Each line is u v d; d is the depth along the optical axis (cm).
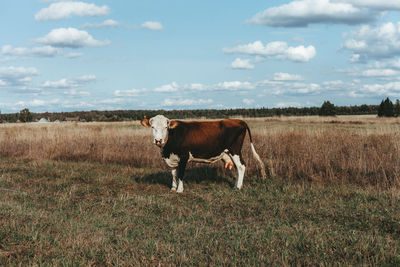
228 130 830
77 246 433
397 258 384
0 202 636
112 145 1445
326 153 1027
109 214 606
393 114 5731
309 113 9300
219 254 409
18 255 398
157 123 762
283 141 1299
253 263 383
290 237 459
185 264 388
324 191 755
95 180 927
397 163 843
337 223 539
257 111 9375
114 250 423
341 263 382
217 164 1087
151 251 417
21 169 1112
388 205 628
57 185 870
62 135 1698
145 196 737
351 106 10969
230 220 572
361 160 922
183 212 620
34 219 537
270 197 707
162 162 1224
